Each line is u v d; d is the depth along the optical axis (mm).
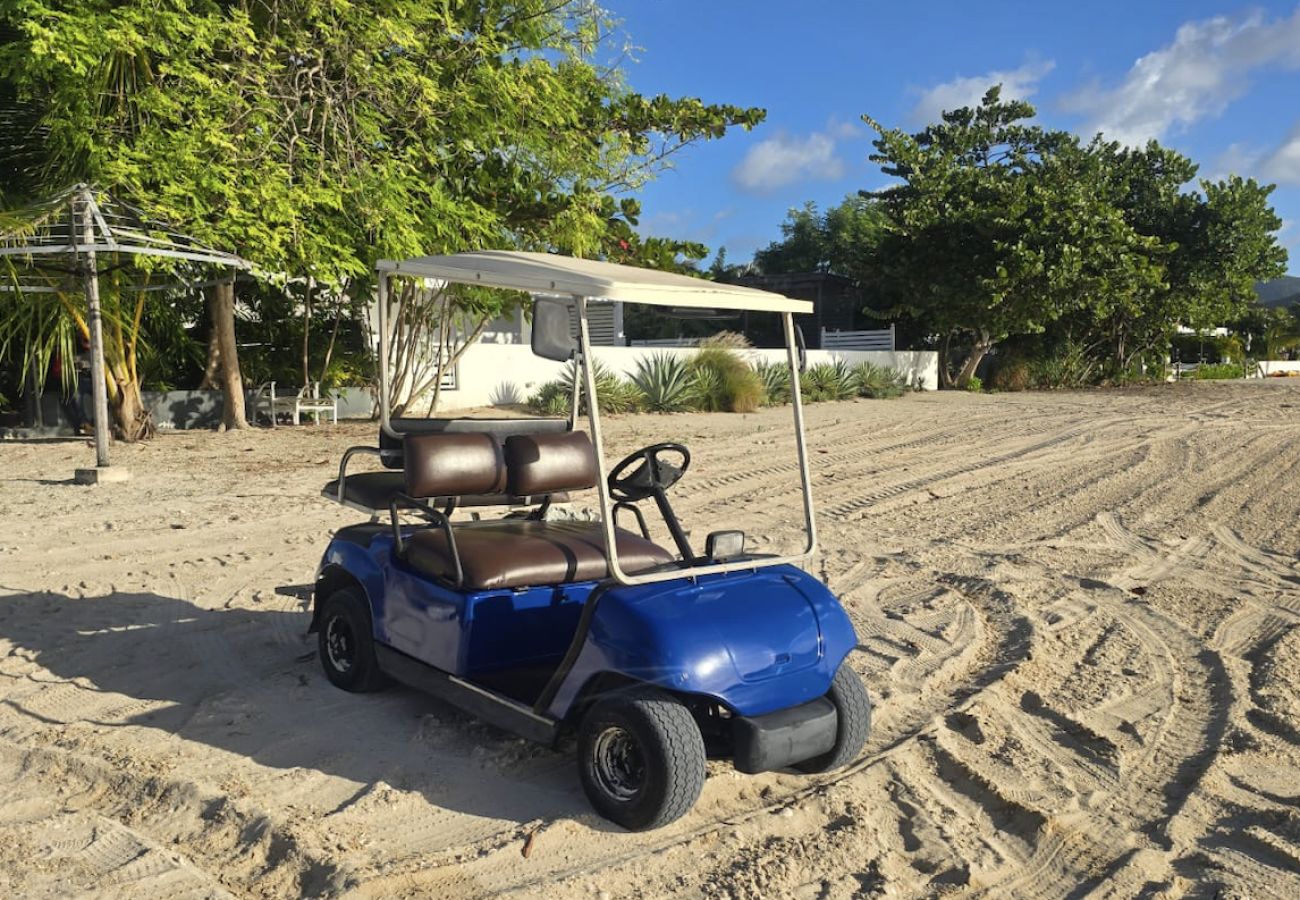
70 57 11398
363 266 13398
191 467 12211
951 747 4785
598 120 15977
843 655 4230
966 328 28781
